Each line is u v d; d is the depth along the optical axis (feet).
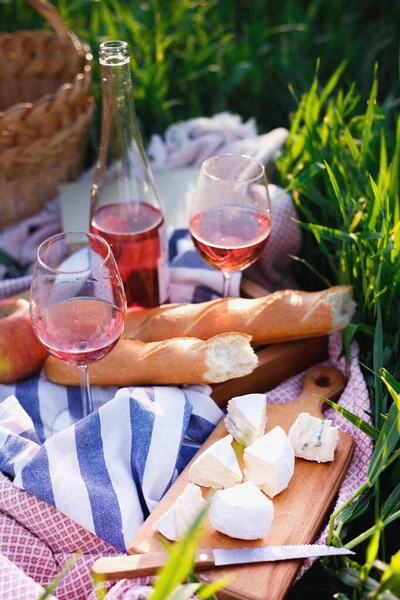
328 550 2.93
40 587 2.87
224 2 6.37
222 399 3.55
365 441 3.32
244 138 4.77
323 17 6.78
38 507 3.12
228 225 3.49
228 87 5.61
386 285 3.66
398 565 2.66
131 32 5.67
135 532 3.09
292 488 3.14
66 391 3.55
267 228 3.54
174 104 5.47
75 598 3.07
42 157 4.29
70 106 4.30
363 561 3.29
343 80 5.93
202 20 5.90
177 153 4.70
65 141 4.34
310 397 3.51
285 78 5.83
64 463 3.20
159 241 3.65
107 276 3.15
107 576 2.84
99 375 3.45
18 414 3.39
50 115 4.20
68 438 3.24
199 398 3.42
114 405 3.28
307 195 4.05
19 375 3.57
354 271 3.75
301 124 4.83
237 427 3.28
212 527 2.99
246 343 3.36
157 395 3.37
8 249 4.43
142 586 2.88
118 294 3.19
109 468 3.20
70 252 3.42
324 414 3.52
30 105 4.12
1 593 2.84
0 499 3.14
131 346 3.47
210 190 3.51
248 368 3.38
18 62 4.83
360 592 2.86
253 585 2.86
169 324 3.57
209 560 2.89
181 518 2.94
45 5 4.40
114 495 3.13
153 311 3.65
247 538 2.95
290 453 3.14
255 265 4.24
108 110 3.57
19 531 3.13
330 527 2.98
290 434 3.23
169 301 3.87
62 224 4.20
